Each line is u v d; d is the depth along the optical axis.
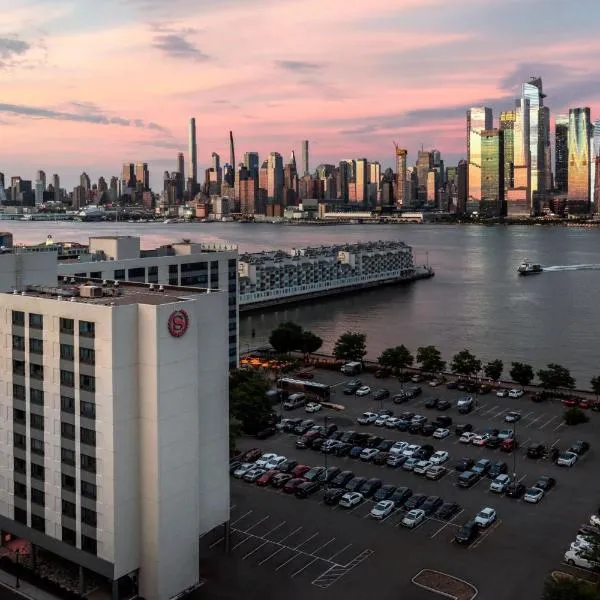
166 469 105.00
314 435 172.38
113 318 101.12
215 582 109.94
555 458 160.88
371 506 136.62
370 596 105.81
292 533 125.56
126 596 107.00
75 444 107.00
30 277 139.62
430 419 191.25
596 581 108.50
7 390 115.31
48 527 111.62
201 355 112.38
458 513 133.38
